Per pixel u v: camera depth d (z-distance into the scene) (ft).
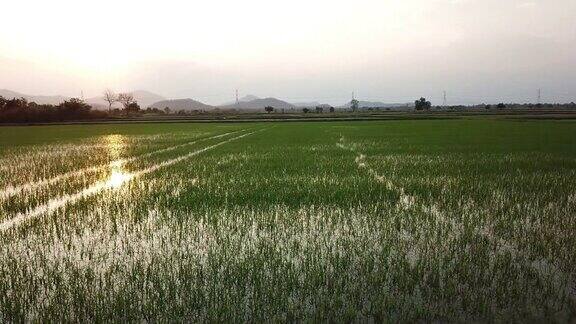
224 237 23.58
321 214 28.22
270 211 29.09
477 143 86.02
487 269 18.54
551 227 25.11
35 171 52.90
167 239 23.52
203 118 312.71
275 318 14.48
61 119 300.20
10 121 278.46
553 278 17.71
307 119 275.18
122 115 411.34
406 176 44.29
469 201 31.96
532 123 177.78
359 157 63.21
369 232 24.23
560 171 46.83
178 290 16.53
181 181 43.21
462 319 14.55
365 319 14.60
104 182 43.96
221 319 14.39
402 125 179.22
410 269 18.28
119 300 15.58
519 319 14.53
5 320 14.69
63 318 14.69
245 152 74.49
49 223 27.22
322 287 16.78
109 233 24.89
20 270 19.07
